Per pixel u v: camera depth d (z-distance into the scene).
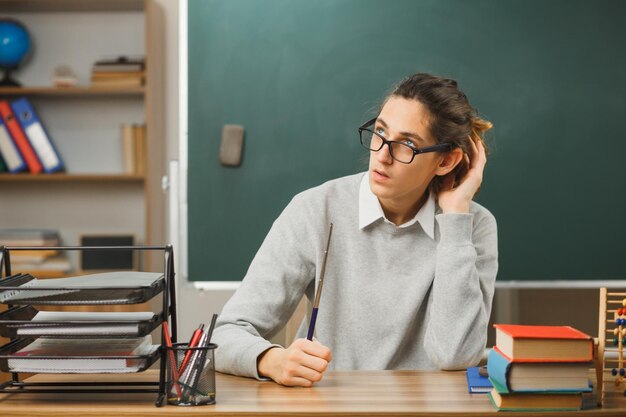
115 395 1.18
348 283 1.70
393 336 1.67
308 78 2.92
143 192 4.00
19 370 1.12
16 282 1.17
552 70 2.90
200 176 2.92
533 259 2.89
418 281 1.67
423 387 1.25
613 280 2.90
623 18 2.91
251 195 2.91
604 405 1.14
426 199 1.71
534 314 3.27
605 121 2.91
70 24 3.96
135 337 1.11
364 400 1.15
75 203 4.00
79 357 1.11
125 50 3.95
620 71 2.91
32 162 3.78
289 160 2.92
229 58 2.92
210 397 1.13
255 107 2.92
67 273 3.71
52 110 3.99
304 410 1.08
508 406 1.08
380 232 1.71
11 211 3.99
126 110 3.99
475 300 1.53
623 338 1.28
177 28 3.79
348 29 2.92
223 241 2.91
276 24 2.93
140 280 1.15
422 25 2.91
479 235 1.72
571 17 2.90
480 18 2.90
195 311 3.21
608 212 2.91
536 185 2.90
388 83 2.91
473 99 2.91
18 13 3.96
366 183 1.74
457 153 1.59
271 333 1.67
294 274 1.70
